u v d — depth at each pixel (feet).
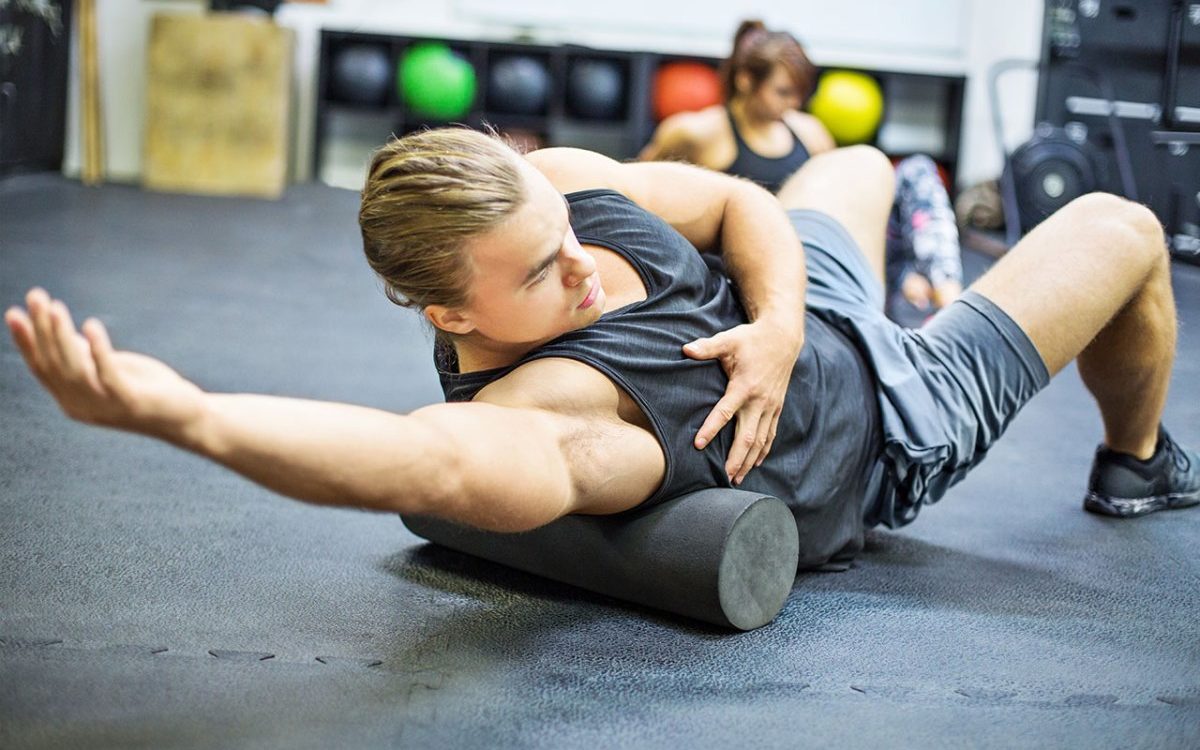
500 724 3.95
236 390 9.01
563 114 23.97
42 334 2.94
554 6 24.47
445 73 23.34
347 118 25.13
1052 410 9.20
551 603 5.03
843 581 5.40
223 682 4.18
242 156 23.26
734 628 4.74
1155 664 4.56
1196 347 11.63
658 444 4.54
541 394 4.21
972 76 24.97
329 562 5.44
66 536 5.61
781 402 4.83
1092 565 5.68
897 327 5.58
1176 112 21.02
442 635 4.67
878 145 24.64
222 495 6.36
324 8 24.44
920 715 4.09
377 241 4.08
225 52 23.16
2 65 20.66
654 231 4.75
